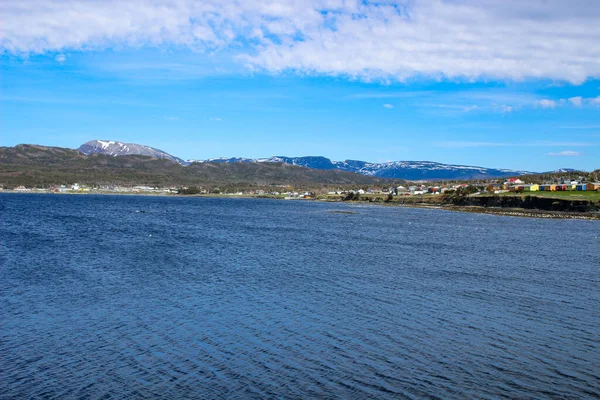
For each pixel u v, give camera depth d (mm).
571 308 42531
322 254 73375
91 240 84875
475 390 26797
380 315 39625
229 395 25797
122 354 30703
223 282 50906
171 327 35719
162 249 74750
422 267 63094
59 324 35969
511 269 62406
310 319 38250
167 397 25516
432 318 39031
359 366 29484
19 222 122250
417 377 28188
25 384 26703
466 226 136625
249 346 32312
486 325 37406
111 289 46531
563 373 29047
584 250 83938
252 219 153000
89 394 25750
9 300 41969
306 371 28703
